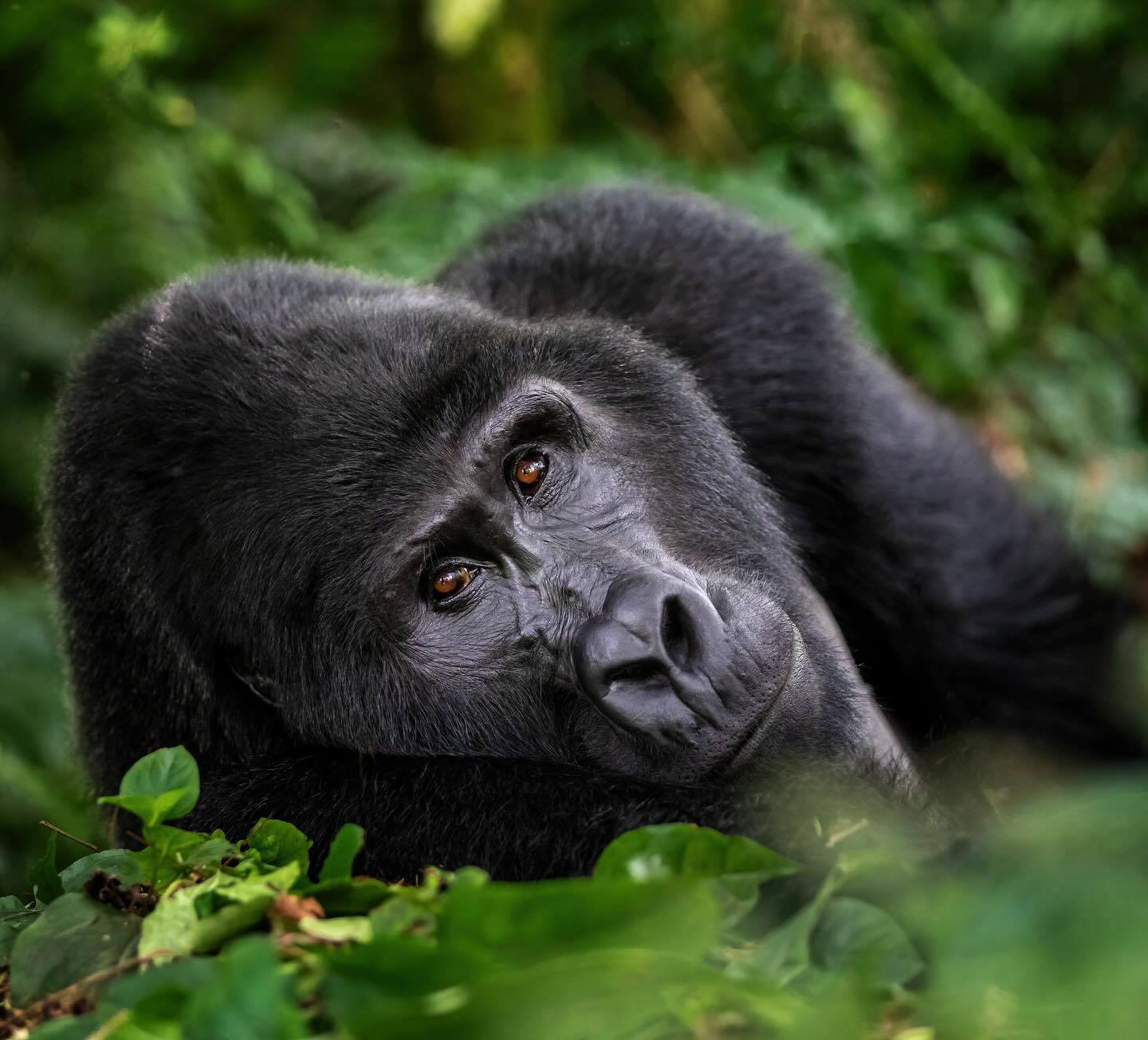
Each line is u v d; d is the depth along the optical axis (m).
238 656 6.45
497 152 15.00
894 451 8.70
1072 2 15.98
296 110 15.91
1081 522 11.42
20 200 12.91
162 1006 3.33
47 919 4.35
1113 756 8.92
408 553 6.08
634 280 8.12
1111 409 13.26
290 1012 3.12
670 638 5.71
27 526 12.89
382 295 7.04
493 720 6.13
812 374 8.30
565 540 6.18
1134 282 14.70
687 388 7.17
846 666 6.76
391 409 6.20
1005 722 8.88
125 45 12.45
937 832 5.93
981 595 8.81
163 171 12.97
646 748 5.74
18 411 12.71
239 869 4.54
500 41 15.12
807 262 8.79
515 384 6.35
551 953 3.20
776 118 13.94
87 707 6.91
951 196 14.83
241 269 7.24
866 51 14.31
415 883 5.78
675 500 6.56
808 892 4.04
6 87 12.82
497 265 8.32
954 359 13.02
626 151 14.49
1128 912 2.44
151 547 6.50
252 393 6.38
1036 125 15.64
